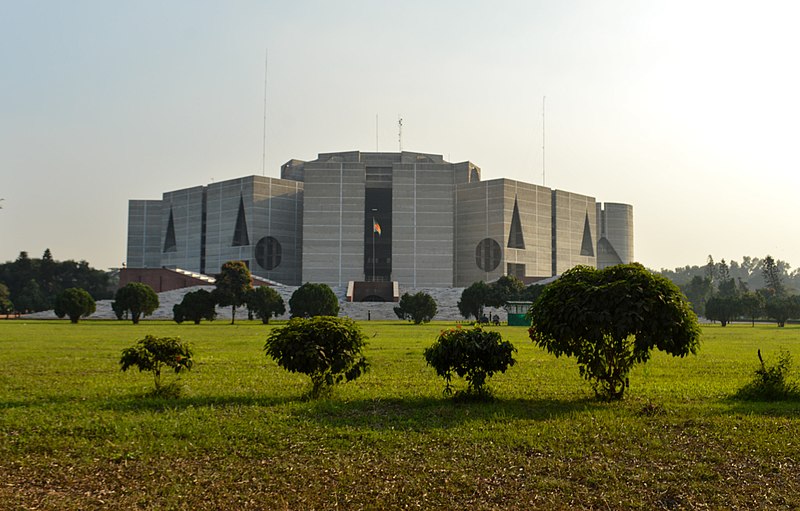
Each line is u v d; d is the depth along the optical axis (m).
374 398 13.76
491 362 13.24
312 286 64.12
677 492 7.64
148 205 133.12
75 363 21.72
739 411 12.30
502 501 7.36
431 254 111.56
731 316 77.56
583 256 129.62
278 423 11.09
